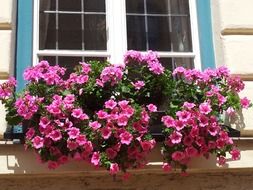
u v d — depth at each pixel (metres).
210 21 3.69
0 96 3.06
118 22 3.63
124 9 3.67
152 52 3.29
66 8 3.65
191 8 3.74
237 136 3.28
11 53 3.36
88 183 3.24
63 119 2.98
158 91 3.20
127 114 2.96
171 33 3.71
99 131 2.94
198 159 3.26
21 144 3.14
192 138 3.02
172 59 3.63
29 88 3.10
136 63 3.22
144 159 3.06
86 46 3.60
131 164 3.02
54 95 3.06
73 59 3.54
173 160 3.10
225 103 3.23
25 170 3.11
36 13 3.57
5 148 3.13
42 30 3.57
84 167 3.14
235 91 3.28
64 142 2.97
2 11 3.38
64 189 3.21
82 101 3.13
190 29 3.72
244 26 3.54
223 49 3.52
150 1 3.75
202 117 3.02
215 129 3.04
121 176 3.26
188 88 3.21
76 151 2.98
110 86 3.14
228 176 3.36
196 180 3.33
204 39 3.65
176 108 3.11
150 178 3.30
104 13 3.68
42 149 2.98
